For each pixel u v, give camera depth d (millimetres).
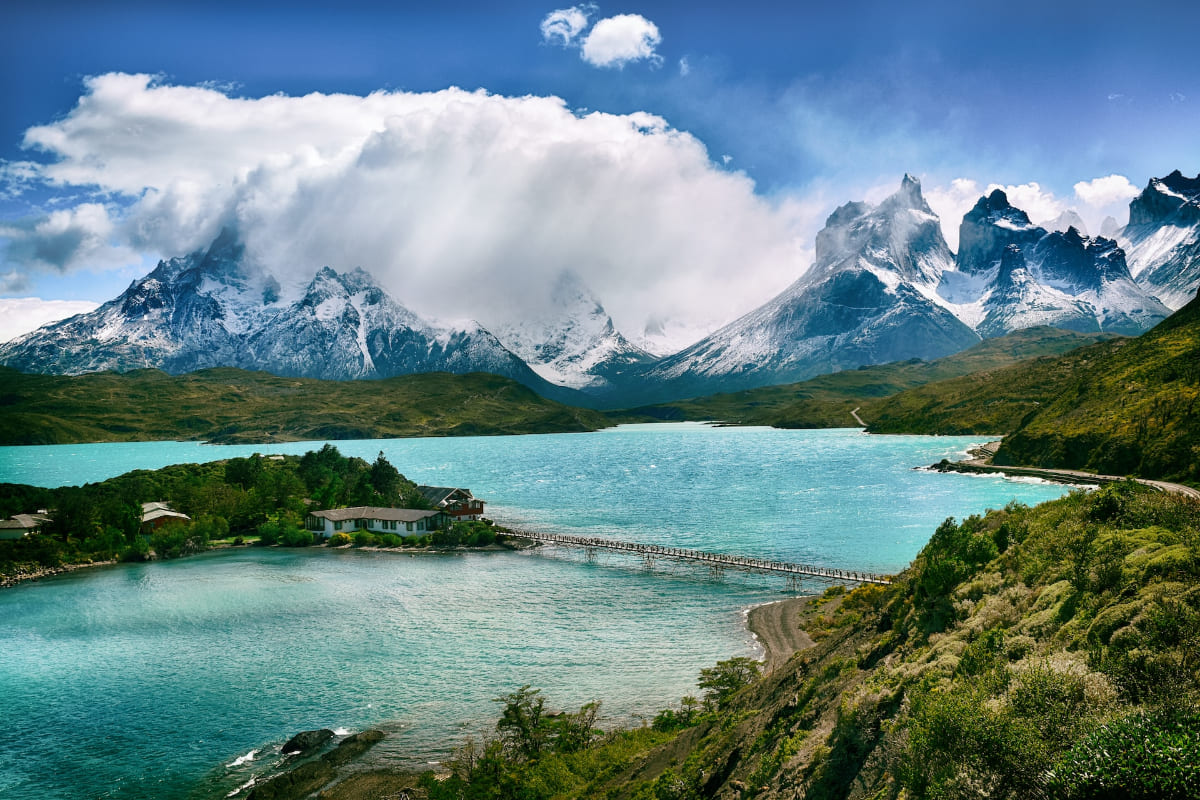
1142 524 41906
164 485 194250
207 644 91125
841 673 43969
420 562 142875
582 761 55000
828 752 33281
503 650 87125
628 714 67625
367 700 72875
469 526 167000
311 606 108875
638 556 142125
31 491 173250
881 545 143000
